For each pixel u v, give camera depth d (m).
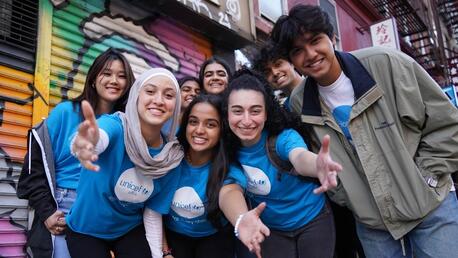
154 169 2.04
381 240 2.33
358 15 10.68
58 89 3.51
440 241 2.12
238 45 5.86
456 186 2.87
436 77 14.16
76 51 3.76
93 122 1.48
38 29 3.46
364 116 2.27
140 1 4.50
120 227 2.13
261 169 2.25
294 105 2.63
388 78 2.24
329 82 2.35
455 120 2.13
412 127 2.22
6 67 3.18
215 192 2.19
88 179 1.99
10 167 3.00
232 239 2.46
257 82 2.25
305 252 2.26
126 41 4.30
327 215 2.36
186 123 2.33
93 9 4.05
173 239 2.40
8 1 3.31
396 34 9.52
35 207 2.20
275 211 2.30
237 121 2.16
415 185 2.10
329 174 1.48
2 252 2.80
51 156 2.29
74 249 2.04
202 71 3.23
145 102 1.99
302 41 2.23
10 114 3.12
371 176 2.21
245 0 6.13
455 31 17.80
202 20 5.16
